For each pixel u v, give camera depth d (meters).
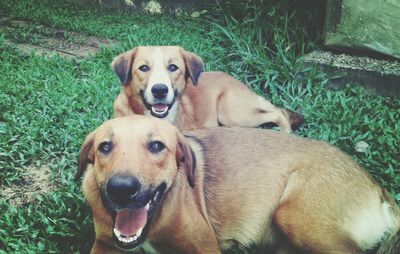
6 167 0.97
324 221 0.65
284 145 0.71
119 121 0.63
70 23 1.84
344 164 0.69
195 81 1.05
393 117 1.14
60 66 1.43
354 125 1.11
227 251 0.74
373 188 0.69
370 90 1.29
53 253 0.75
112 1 2.15
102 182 0.61
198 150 0.71
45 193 0.91
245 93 1.14
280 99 1.25
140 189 0.58
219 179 0.69
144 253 0.69
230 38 1.46
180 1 2.04
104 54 1.51
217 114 1.13
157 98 0.98
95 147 0.63
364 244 0.67
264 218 0.68
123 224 0.62
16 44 1.60
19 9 2.01
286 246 0.68
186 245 0.66
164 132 0.63
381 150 1.02
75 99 1.23
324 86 1.31
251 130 0.73
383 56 1.33
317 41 1.44
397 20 1.29
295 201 0.66
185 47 1.54
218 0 1.74
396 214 0.69
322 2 1.49
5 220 0.82
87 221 0.81
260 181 0.68
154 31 1.72
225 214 0.68
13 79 1.32
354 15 1.33
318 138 1.07
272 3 1.60
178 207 0.65
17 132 1.08
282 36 1.46
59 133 1.08
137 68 1.01
